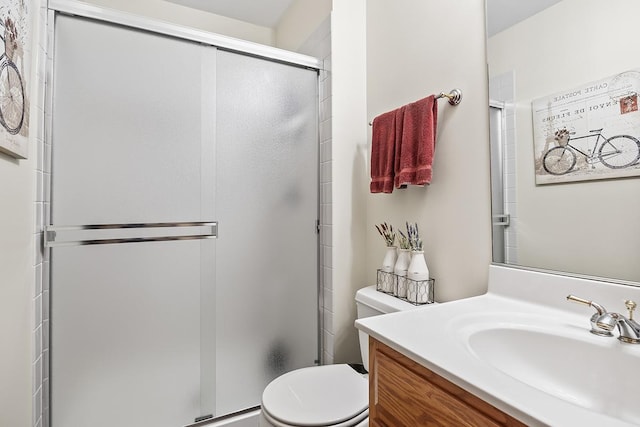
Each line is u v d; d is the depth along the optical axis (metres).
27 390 1.09
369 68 1.76
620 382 0.65
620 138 0.78
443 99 1.27
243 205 1.59
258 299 1.62
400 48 1.53
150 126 1.40
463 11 1.20
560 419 0.44
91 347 1.29
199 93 1.50
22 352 1.05
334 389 1.16
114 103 1.34
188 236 1.47
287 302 1.69
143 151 1.39
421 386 0.65
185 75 1.47
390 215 1.58
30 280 1.12
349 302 1.73
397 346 0.69
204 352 1.49
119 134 1.35
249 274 1.60
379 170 1.49
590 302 0.76
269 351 1.64
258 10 2.26
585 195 0.85
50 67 1.24
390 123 1.43
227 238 1.55
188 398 1.46
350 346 1.73
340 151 1.71
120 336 1.34
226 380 1.54
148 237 1.39
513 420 0.48
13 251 0.98
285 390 1.15
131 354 1.36
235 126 1.58
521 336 0.79
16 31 0.93
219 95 1.55
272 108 1.67
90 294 1.29
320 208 1.79
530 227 0.98
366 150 1.78
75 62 1.28
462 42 1.20
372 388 0.80
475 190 1.15
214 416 1.50
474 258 1.15
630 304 0.71
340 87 1.72
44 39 1.22
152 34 1.42
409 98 1.46
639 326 0.69
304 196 1.75
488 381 0.54
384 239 1.62
